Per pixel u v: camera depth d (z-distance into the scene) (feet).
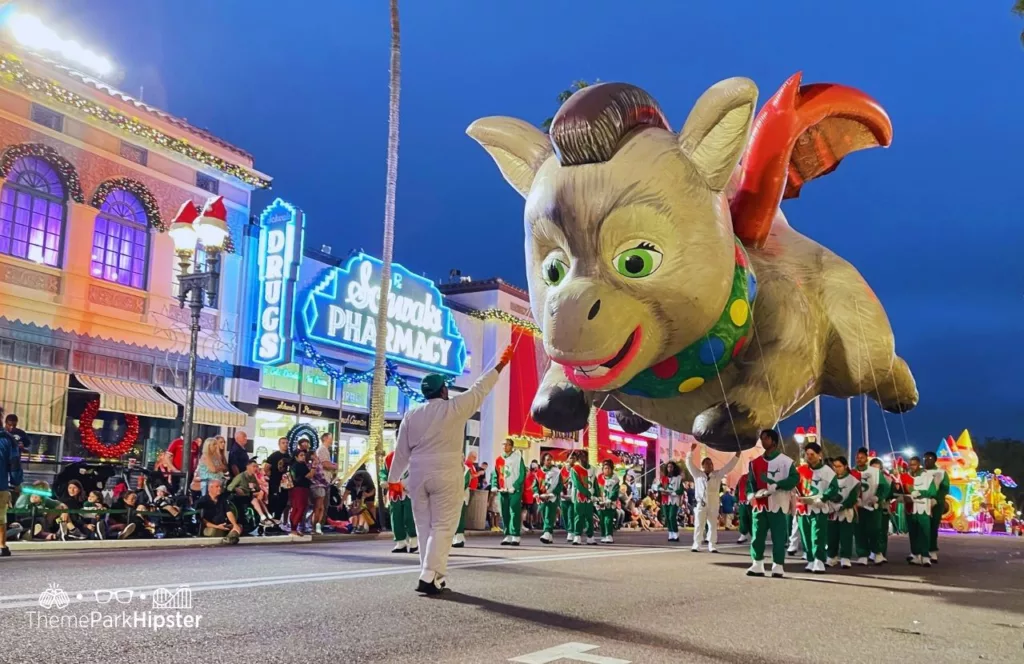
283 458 48.83
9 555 31.42
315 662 13.34
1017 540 81.00
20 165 52.80
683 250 23.61
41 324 53.42
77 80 55.06
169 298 61.11
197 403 60.85
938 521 42.47
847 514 36.65
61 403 53.47
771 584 27.68
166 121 61.00
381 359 58.95
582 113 23.72
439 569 21.01
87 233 56.18
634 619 18.56
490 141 27.73
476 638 15.65
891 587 28.43
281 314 65.62
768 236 30.50
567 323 23.06
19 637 14.46
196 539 39.93
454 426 21.52
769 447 30.89
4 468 31.53
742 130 24.11
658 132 24.62
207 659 13.34
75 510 37.96
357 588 21.94
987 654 16.20
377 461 56.85
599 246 23.58
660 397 27.53
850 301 29.17
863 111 29.48
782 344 27.20
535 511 68.03
